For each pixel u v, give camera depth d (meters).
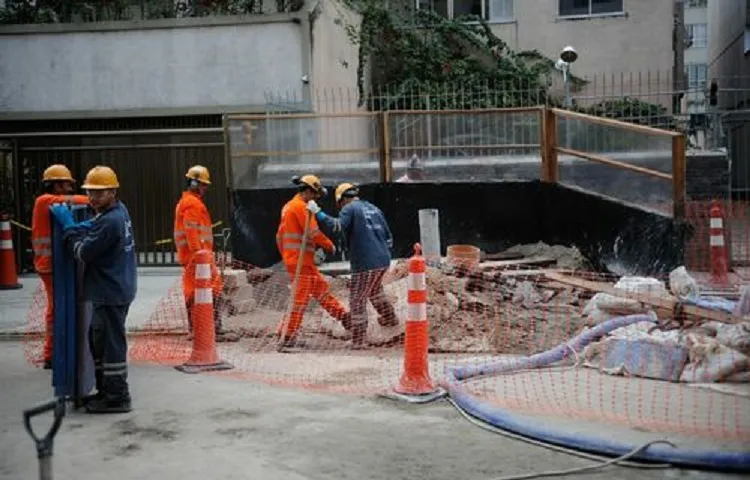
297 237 9.30
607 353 7.71
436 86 21.08
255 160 13.58
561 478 5.21
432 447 5.84
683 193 12.00
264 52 17.73
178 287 12.70
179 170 16.16
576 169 12.90
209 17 17.80
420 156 13.49
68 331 6.86
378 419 6.50
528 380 7.40
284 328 9.18
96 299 6.71
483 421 6.35
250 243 13.47
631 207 12.35
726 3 32.94
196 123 18.25
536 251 13.00
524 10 24.00
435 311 9.35
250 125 13.55
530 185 13.15
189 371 8.12
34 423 6.57
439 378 7.50
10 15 18.62
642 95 17.03
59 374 6.85
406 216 13.45
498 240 13.30
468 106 18.41
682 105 19.38
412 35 21.81
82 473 5.44
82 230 6.83
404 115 13.46
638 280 9.27
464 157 13.41
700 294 9.67
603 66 23.72
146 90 18.16
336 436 6.10
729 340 7.42
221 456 5.72
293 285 9.16
